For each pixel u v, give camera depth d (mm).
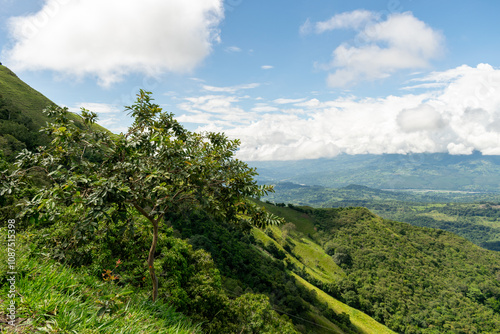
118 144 6953
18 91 128875
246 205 8047
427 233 188250
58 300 4027
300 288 89312
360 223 186500
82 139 7270
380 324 98375
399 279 132000
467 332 98562
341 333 70875
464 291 128625
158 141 7062
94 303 4516
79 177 5559
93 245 11062
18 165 6699
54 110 7703
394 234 176500
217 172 8195
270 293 67750
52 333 3322
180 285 16859
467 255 163625
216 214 7828
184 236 60438
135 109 8305
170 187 6465
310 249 149750
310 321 68125
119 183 5672
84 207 5727
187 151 7809
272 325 20625
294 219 184000
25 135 67938
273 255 116688
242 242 94938
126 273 12742
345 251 149250
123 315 4566
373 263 143125
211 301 17469
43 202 5191
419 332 98000
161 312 5434
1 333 3174
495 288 126062
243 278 66250
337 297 111250
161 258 16469
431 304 116188
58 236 8586
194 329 5422
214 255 60125
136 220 15609
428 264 150500
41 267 5094
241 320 19438
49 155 7035
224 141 9453
